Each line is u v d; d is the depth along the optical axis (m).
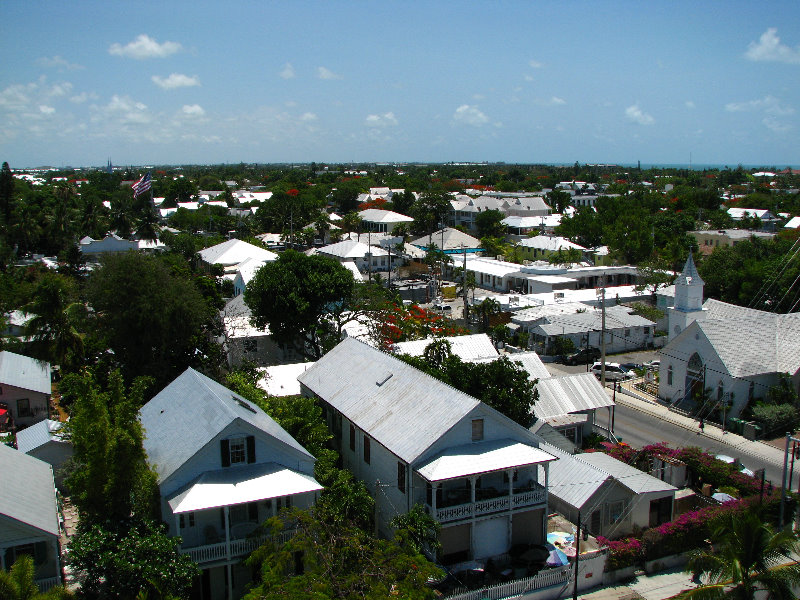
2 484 27.47
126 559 24.98
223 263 101.75
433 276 103.19
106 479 26.83
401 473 31.59
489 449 30.86
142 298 49.47
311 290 55.28
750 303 80.75
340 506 29.94
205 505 26.98
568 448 40.19
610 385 60.72
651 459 39.72
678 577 31.12
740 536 24.69
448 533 30.41
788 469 41.88
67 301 55.44
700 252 112.44
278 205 156.88
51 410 52.19
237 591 28.70
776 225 152.12
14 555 25.73
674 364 55.59
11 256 104.56
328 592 22.58
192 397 33.59
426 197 155.75
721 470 37.59
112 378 29.25
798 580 23.91
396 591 24.27
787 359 51.50
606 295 85.06
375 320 59.53
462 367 40.16
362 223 161.12
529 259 122.06
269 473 29.25
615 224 123.75
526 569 30.12
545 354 69.25
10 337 59.91
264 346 60.62
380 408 35.06
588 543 32.19
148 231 124.88
